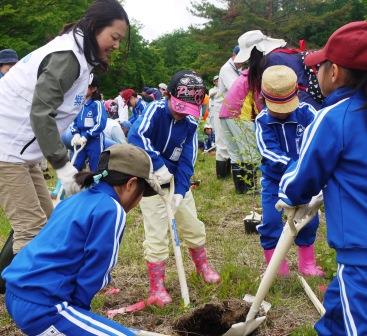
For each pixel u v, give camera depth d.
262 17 36.12
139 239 5.45
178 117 3.76
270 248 4.17
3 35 18.89
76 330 2.46
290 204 2.66
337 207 2.28
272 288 3.97
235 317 3.39
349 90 2.29
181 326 3.42
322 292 3.87
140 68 45.62
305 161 2.29
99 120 6.53
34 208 3.75
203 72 38.06
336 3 41.53
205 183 8.39
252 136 5.84
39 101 3.19
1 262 4.06
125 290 4.20
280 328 3.42
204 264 4.16
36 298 2.46
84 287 2.49
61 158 3.22
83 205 2.56
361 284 2.21
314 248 4.72
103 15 3.28
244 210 6.58
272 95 3.76
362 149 2.21
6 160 3.58
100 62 3.41
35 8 19.52
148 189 2.80
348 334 2.25
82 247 2.50
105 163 2.68
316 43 37.12
